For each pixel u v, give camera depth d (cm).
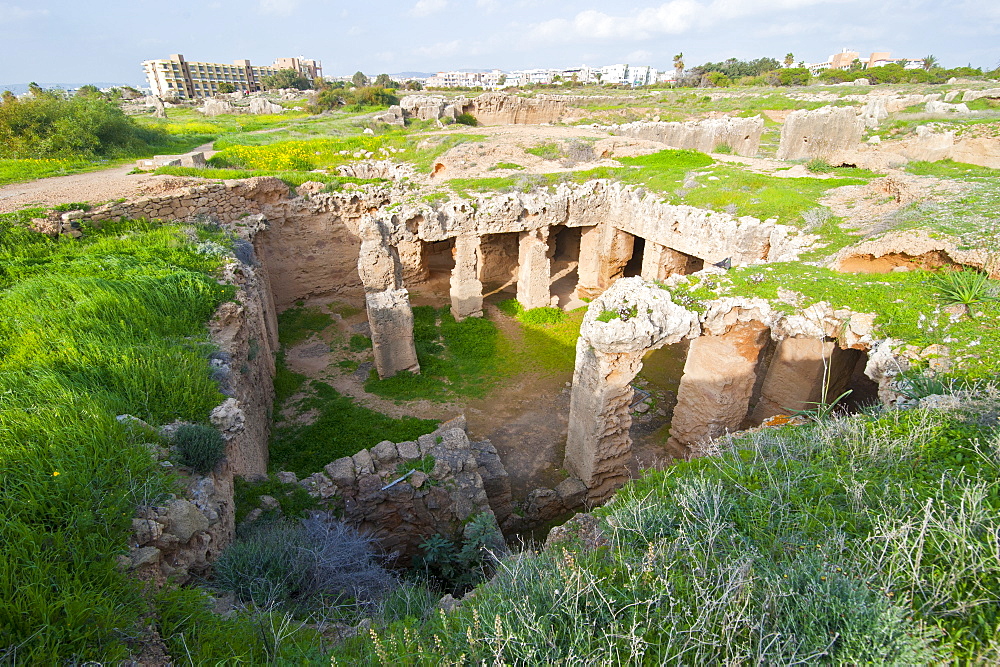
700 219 1582
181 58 12206
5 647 361
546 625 378
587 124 4303
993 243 946
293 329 1920
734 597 369
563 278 2400
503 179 1955
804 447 575
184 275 1155
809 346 1111
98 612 407
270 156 2731
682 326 972
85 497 503
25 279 1085
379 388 1557
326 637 486
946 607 350
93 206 1507
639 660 347
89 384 736
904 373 752
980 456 490
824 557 397
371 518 940
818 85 6128
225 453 737
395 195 2147
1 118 2500
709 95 5800
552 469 1259
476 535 843
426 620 480
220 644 442
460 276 1892
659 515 494
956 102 3375
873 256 1105
